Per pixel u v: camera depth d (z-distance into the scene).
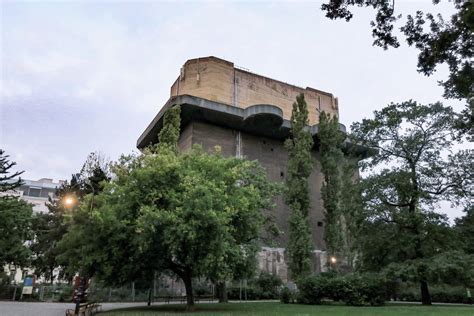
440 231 23.81
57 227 36.72
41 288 29.78
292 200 31.20
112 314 15.09
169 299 28.48
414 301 30.58
